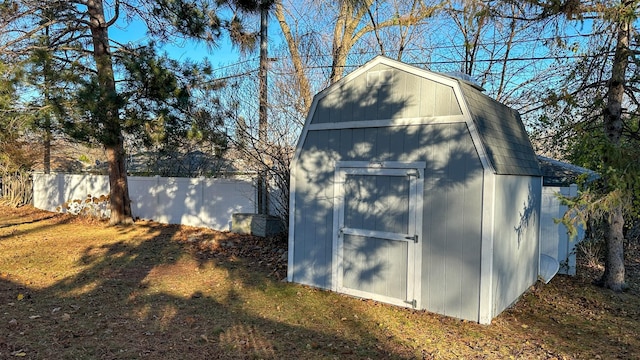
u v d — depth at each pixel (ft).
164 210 42.22
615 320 17.62
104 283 21.08
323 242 21.04
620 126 21.88
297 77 34.45
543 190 25.12
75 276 22.30
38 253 27.78
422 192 17.87
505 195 17.78
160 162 56.18
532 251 22.21
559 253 24.91
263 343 14.39
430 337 15.23
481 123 17.31
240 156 35.99
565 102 28.73
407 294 18.25
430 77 17.61
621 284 22.02
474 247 16.55
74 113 28.09
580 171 28.32
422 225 17.89
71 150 74.90
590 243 27.66
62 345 13.46
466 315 16.81
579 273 25.34
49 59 27.89
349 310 18.03
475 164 16.52
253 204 36.22
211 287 21.18
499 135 19.12
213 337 14.76
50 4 34.04
